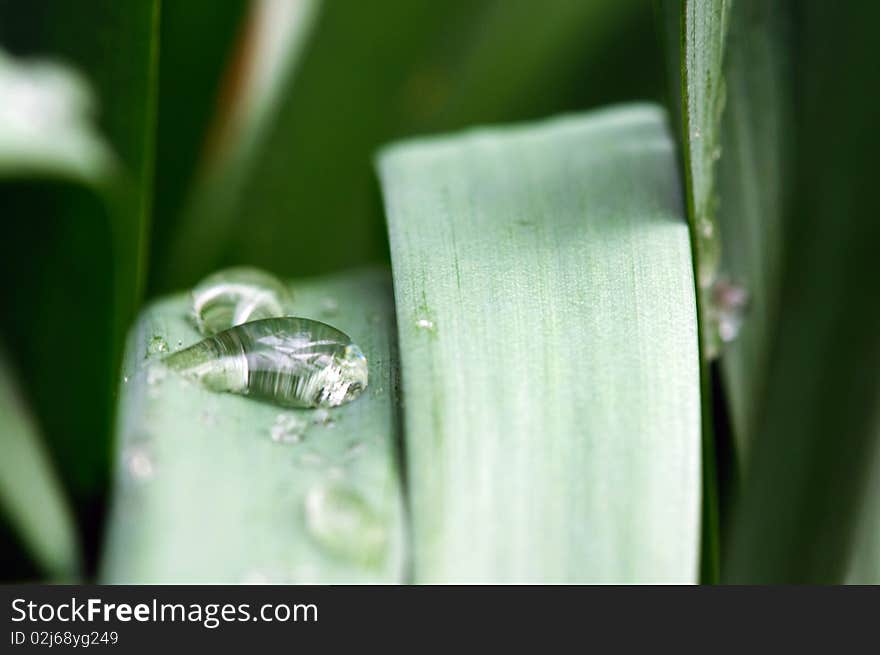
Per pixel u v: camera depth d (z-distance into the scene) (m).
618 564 0.10
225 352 0.11
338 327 0.11
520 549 0.10
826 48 0.11
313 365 0.11
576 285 0.11
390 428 0.11
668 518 0.10
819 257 0.12
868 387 0.12
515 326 0.11
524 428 0.11
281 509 0.10
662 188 0.11
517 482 0.10
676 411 0.11
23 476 0.11
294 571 0.10
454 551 0.10
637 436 0.11
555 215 0.11
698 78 0.11
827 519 0.12
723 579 0.12
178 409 0.11
